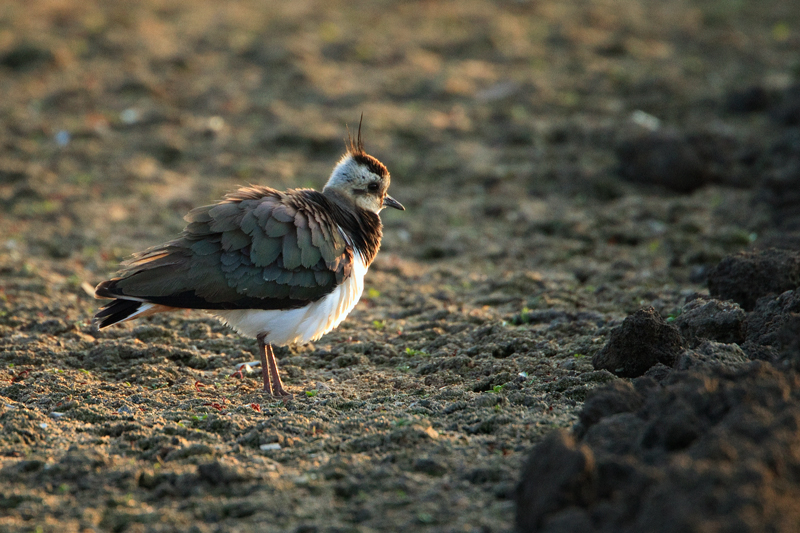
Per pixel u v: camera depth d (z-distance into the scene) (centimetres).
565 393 963
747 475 590
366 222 1143
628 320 1004
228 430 903
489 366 1088
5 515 725
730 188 1917
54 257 1656
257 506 721
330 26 3133
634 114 2380
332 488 754
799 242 1339
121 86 2578
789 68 2664
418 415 926
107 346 1159
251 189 1049
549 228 1781
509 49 2894
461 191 2020
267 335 1039
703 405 714
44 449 854
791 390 729
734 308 1041
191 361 1163
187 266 974
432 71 2716
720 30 3109
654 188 1959
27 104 2473
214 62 2798
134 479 781
